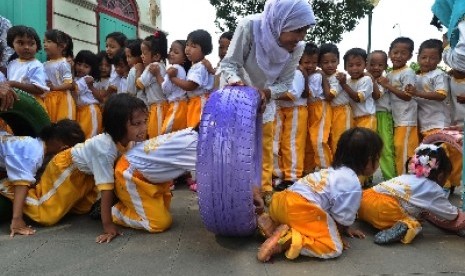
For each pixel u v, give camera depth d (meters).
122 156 3.20
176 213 3.69
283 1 3.12
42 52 6.84
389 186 3.22
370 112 4.71
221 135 2.62
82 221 3.48
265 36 3.22
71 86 4.84
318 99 4.78
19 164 3.22
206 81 4.61
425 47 4.54
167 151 3.13
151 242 2.97
